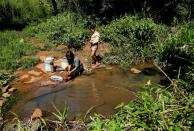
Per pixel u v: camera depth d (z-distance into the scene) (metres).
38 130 6.59
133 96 9.38
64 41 14.13
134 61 12.46
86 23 16.02
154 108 5.66
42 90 10.05
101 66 12.13
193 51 10.20
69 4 17.78
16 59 12.46
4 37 14.87
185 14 17.70
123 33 14.06
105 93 9.68
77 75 11.24
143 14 16.38
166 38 12.74
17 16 18.25
